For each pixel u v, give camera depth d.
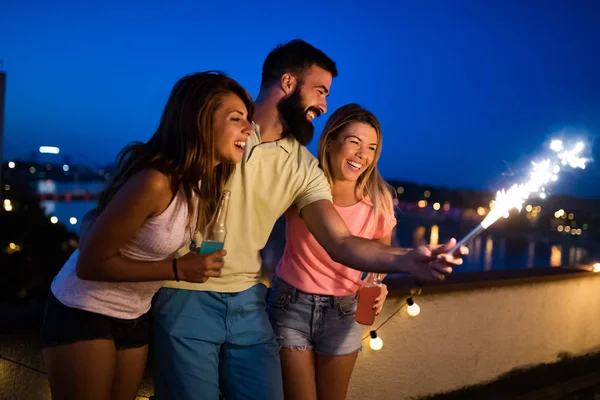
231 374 1.81
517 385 3.44
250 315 1.82
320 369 2.15
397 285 2.99
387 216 2.24
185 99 1.54
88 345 1.51
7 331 1.97
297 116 1.94
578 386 3.52
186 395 1.69
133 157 1.52
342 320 2.11
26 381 2.02
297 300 2.09
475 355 3.29
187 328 1.71
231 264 1.78
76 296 1.53
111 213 1.43
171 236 1.52
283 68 1.94
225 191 1.69
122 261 1.47
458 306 3.17
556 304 3.65
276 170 1.86
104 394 1.56
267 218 1.88
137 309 1.62
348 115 2.13
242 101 1.65
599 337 3.92
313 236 1.95
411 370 3.01
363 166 2.15
